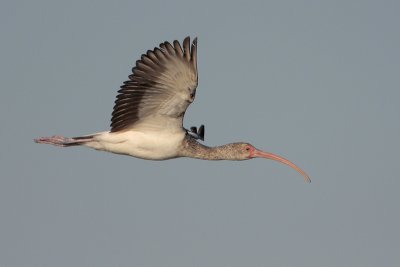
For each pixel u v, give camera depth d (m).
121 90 16.17
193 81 15.61
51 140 17.27
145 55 15.42
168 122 16.77
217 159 18.88
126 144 16.91
